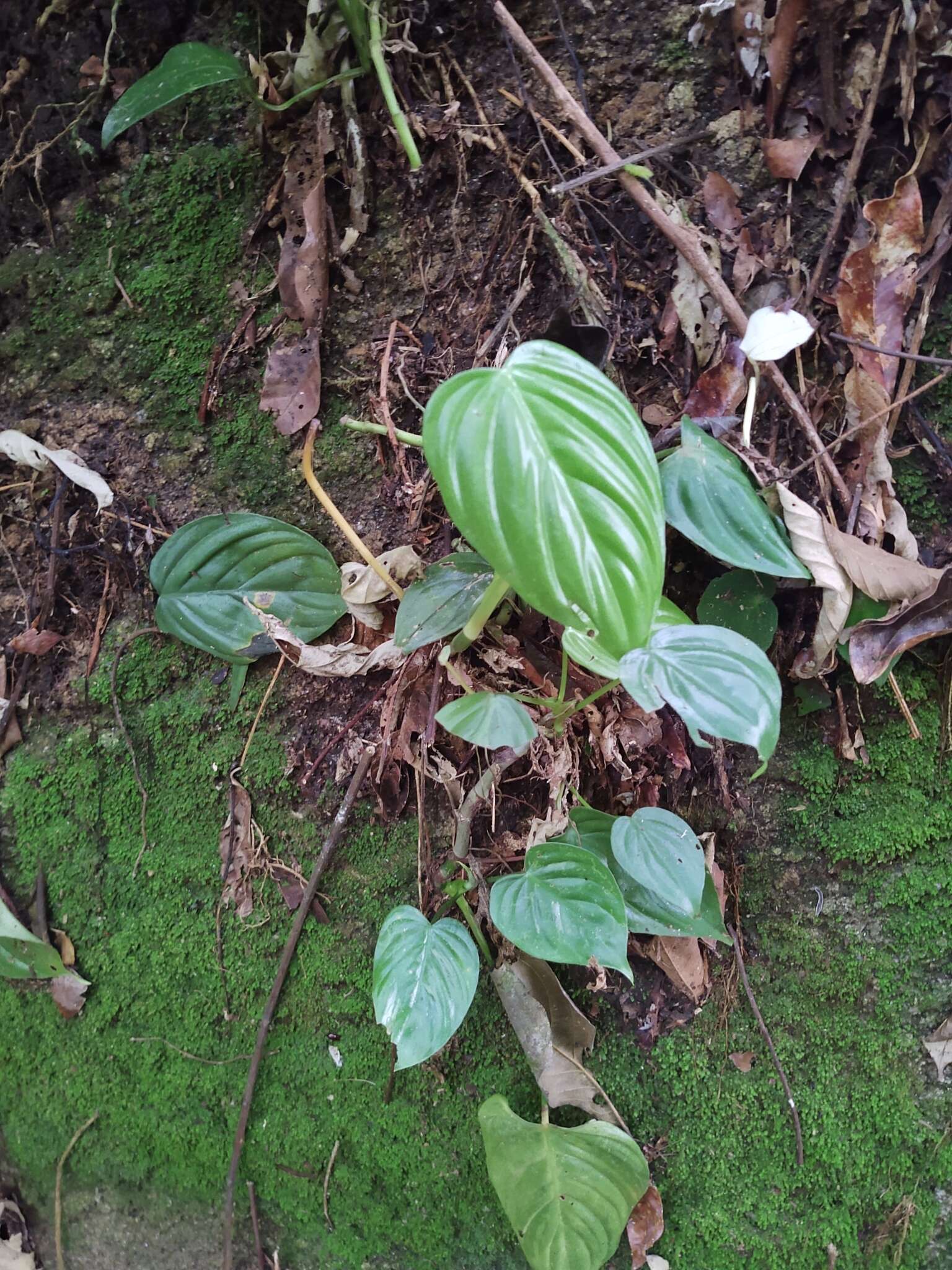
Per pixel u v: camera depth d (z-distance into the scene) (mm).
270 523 505
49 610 546
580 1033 500
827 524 452
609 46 484
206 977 545
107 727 545
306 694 526
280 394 513
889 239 462
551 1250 476
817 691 489
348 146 492
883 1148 508
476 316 499
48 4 521
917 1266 511
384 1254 540
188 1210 561
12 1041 574
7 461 550
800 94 473
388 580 479
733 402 481
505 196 492
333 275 507
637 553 362
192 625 514
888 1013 506
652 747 501
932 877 497
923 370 475
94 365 533
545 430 359
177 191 515
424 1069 525
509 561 355
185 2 508
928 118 458
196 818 540
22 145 530
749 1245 512
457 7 484
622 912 428
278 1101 542
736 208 483
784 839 506
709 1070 514
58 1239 580
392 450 508
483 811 514
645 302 488
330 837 522
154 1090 556
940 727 487
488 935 511
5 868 563
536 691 496
